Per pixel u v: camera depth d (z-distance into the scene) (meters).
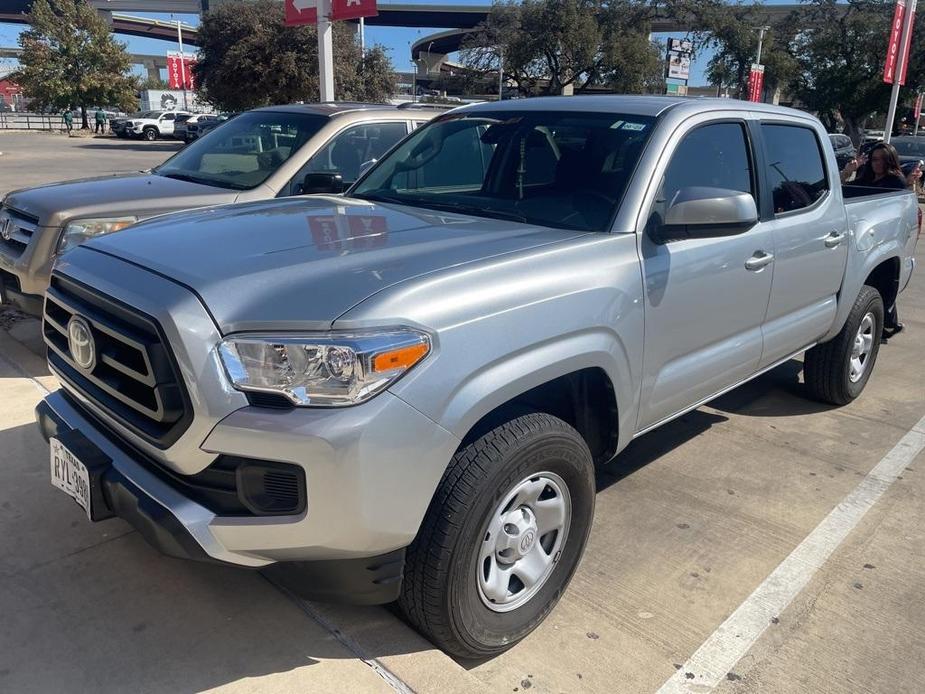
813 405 5.47
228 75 33.50
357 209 3.43
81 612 2.87
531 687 2.65
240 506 2.29
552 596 2.91
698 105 3.68
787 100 43.09
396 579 2.43
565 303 2.74
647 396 3.26
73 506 3.58
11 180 18.59
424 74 90.44
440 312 2.39
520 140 3.70
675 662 2.80
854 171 8.42
